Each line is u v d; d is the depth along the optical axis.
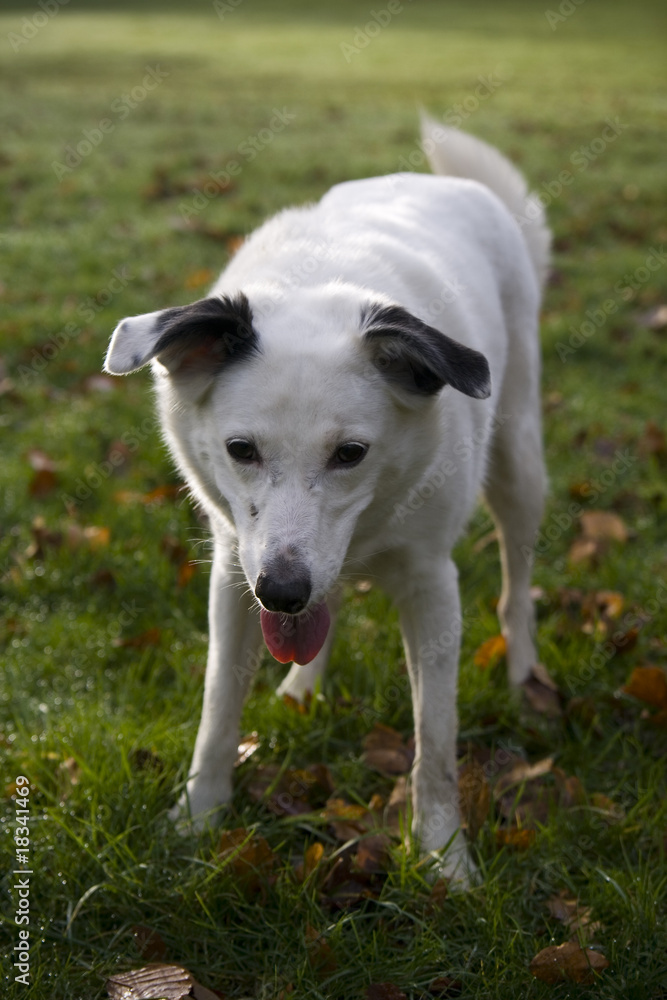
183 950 2.46
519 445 3.62
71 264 7.62
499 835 2.82
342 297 2.57
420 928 2.51
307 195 9.70
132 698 3.39
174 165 10.96
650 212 9.49
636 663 3.64
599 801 2.99
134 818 2.78
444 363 2.28
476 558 4.39
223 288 2.95
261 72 18.73
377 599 3.98
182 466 2.81
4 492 4.64
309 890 2.59
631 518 4.73
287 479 2.39
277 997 2.31
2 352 6.10
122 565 4.15
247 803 2.98
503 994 2.33
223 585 2.85
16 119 13.53
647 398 5.81
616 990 2.32
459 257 3.26
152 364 2.62
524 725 3.38
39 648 3.69
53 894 2.58
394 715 3.37
